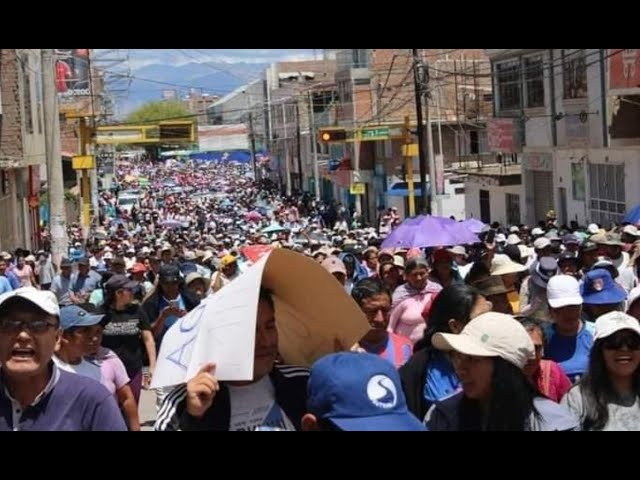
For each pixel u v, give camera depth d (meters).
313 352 4.71
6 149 32.94
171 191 105.81
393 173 55.12
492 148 39.53
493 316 4.71
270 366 4.38
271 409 4.34
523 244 20.05
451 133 49.84
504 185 39.00
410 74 49.75
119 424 4.45
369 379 3.81
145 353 10.80
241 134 123.00
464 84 49.28
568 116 32.84
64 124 51.47
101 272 18.83
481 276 8.04
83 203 40.88
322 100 69.81
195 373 4.16
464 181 45.66
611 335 5.26
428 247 14.32
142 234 45.22
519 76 36.81
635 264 12.77
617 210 30.39
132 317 9.82
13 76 32.66
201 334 4.21
